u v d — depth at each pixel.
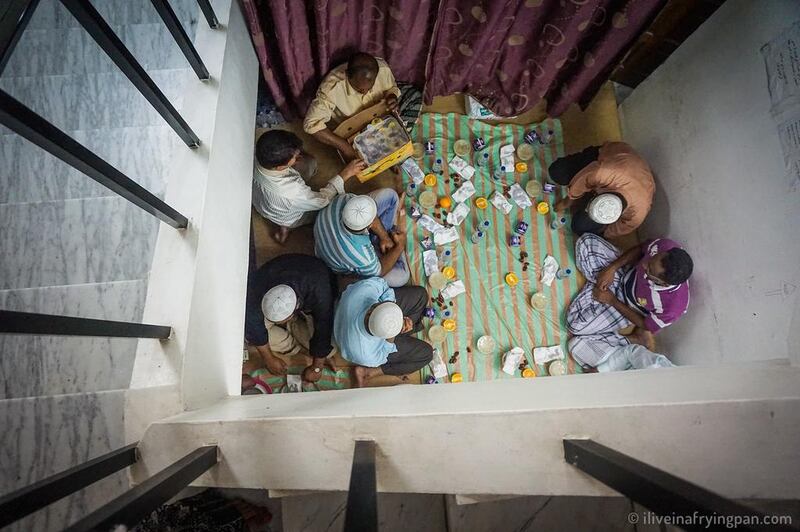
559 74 3.80
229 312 2.26
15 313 0.92
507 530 2.47
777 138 2.69
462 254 3.88
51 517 1.55
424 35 3.32
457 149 4.04
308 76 3.46
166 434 1.43
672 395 1.38
